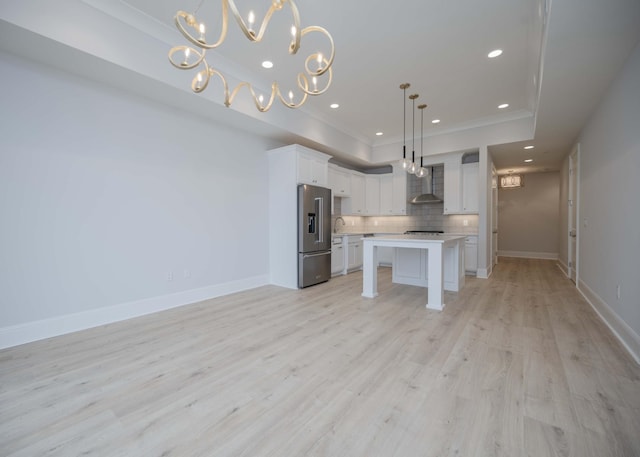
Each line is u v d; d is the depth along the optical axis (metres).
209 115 3.85
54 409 1.65
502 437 1.42
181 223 3.69
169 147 3.56
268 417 1.59
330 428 1.50
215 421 1.56
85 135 2.88
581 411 1.61
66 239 2.77
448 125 5.52
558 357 2.25
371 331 2.80
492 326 2.91
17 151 2.49
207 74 2.31
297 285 4.62
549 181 8.16
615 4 1.89
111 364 2.17
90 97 2.90
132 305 3.23
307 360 2.23
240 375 2.02
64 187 2.75
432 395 1.77
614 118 2.85
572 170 5.20
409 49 3.13
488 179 5.52
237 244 4.39
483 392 1.80
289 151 4.63
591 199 3.74
